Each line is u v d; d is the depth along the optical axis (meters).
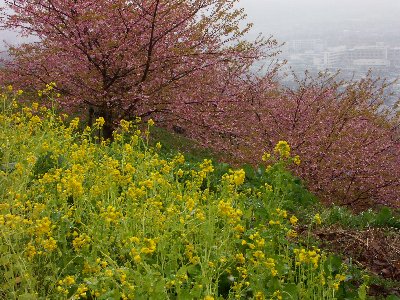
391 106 13.67
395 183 11.89
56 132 7.47
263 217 5.30
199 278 3.78
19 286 3.96
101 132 11.94
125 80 11.68
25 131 6.98
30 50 12.26
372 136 12.34
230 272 4.30
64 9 10.54
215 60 11.77
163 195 5.59
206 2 11.45
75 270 4.09
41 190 5.04
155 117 12.39
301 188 8.56
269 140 12.12
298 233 6.82
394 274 6.02
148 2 10.67
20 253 3.61
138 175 6.12
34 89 11.79
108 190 5.30
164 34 11.09
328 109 12.66
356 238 6.73
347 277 5.18
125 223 4.18
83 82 11.46
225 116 12.29
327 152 11.73
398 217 8.29
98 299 3.53
